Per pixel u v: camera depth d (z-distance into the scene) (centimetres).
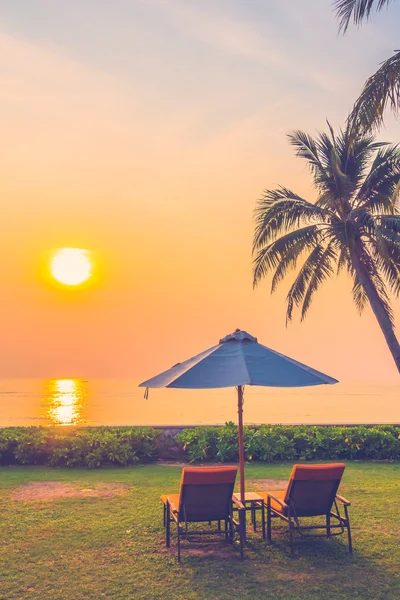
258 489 1045
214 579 601
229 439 1371
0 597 548
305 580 600
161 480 1125
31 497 972
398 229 1532
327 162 1714
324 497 703
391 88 822
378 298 1562
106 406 14325
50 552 682
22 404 14538
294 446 1405
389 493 1015
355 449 1409
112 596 554
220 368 662
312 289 1850
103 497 972
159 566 638
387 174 1623
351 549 693
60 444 1304
